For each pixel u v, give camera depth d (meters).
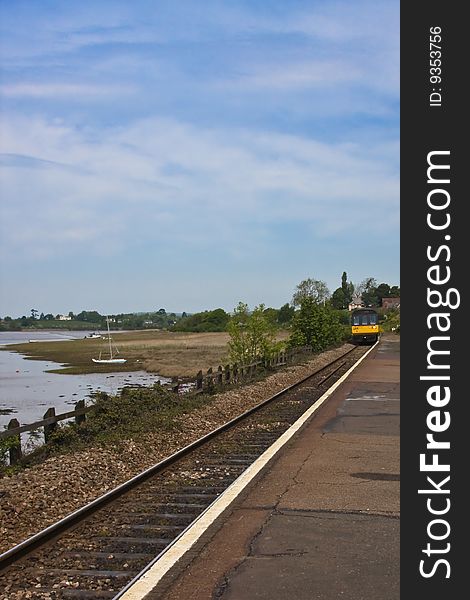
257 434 15.15
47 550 7.20
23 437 20.50
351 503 8.32
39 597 5.96
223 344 89.50
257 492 8.92
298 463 10.80
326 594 5.52
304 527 7.34
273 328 32.19
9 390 41.62
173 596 5.52
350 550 6.62
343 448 12.14
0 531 8.12
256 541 6.87
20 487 9.86
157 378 48.81
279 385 27.25
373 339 59.88
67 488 10.17
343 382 25.98
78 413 14.55
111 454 12.66
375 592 5.58
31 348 113.25
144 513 8.70
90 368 60.84
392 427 14.69
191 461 12.13
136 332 188.50
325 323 49.25
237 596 5.50
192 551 6.57
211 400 20.62
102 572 6.52
